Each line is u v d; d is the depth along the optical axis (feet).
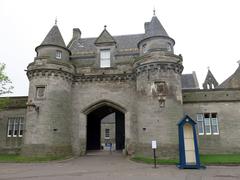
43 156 64.64
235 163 50.03
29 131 67.36
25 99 83.61
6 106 83.51
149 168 47.09
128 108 73.67
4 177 37.81
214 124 75.00
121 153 80.74
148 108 64.34
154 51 66.85
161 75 65.16
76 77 77.56
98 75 76.59
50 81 70.13
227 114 74.23
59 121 69.00
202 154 70.95
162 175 38.63
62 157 65.31
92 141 99.86
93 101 75.66
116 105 75.20
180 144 47.42
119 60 80.79
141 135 64.49
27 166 51.67
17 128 82.33
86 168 47.88
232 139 72.43
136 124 72.02
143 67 67.41
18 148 80.28
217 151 72.43
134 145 70.90
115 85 75.92
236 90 75.20
